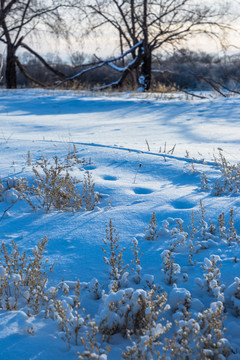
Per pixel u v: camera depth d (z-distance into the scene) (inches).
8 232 153.9
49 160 247.0
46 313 102.3
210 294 113.4
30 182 207.6
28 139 328.5
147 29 987.3
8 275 118.0
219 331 89.8
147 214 164.4
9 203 185.0
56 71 1170.6
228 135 363.3
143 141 330.3
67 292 109.6
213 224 153.5
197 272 123.8
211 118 490.9
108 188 195.5
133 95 785.6
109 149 267.1
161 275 122.3
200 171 218.7
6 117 520.4
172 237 144.6
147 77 1026.7
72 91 871.1
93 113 567.5
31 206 178.1
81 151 265.4
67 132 393.7
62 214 170.2
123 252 135.3
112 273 120.7
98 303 110.6
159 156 249.6
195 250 135.7
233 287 110.7
